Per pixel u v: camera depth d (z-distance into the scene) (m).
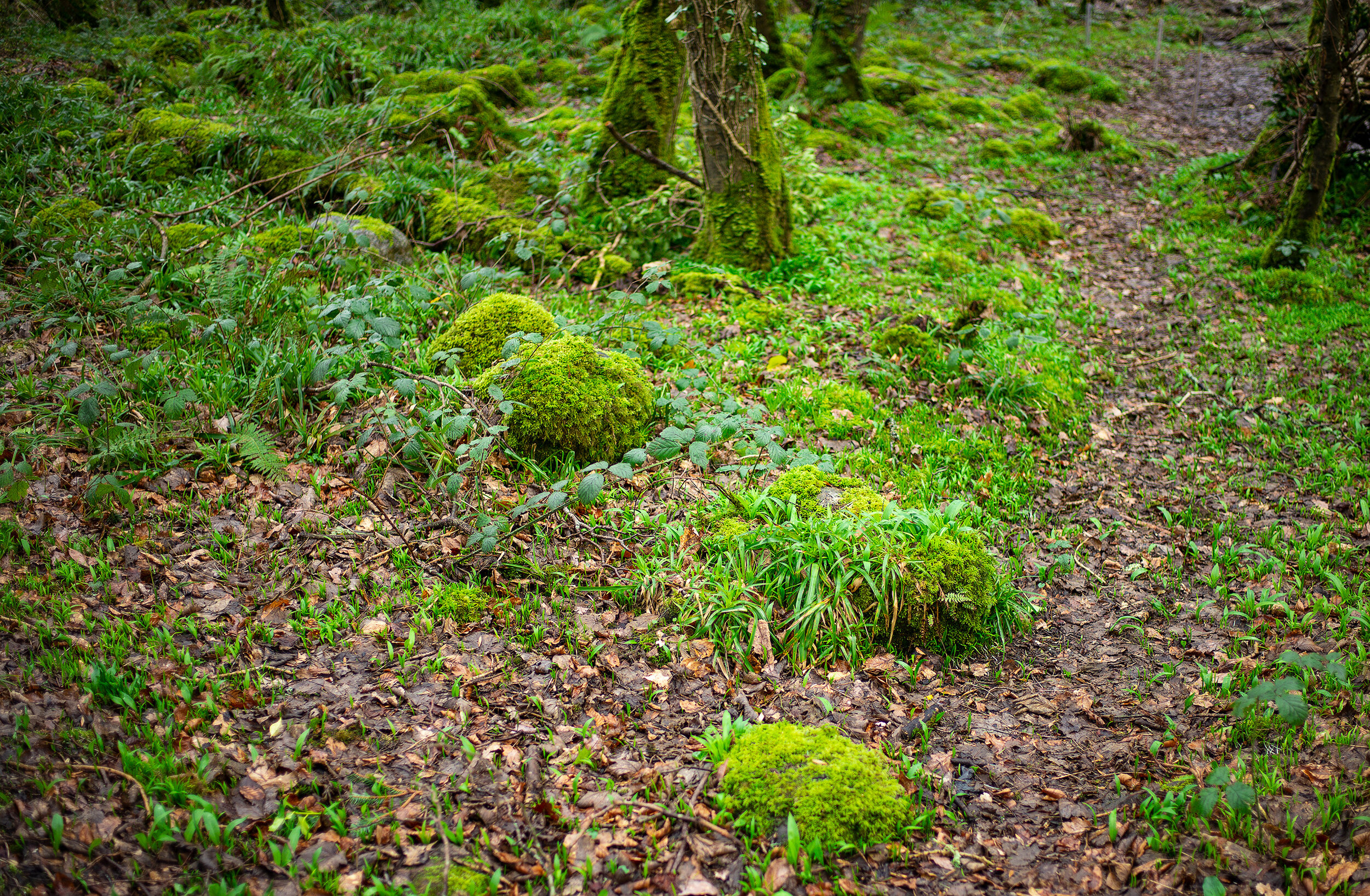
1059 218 9.83
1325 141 7.88
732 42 7.03
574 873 2.82
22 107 7.84
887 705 3.66
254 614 3.72
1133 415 6.20
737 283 7.14
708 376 5.83
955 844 3.04
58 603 3.50
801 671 3.77
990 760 3.43
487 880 2.77
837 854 2.89
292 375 4.76
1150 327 7.50
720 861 2.87
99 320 5.30
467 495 4.46
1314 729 3.45
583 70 12.38
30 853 2.59
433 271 6.55
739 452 5.00
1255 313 7.60
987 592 4.10
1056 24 19.92
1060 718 3.67
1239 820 3.03
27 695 3.10
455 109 9.06
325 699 3.39
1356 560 4.54
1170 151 12.07
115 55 10.12
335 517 4.25
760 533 4.14
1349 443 5.66
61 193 6.78
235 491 4.29
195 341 5.20
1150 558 4.75
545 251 7.06
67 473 4.18
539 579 4.10
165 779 2.90
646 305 6.42
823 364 6.23
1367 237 8.66
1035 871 2.95
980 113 13.14
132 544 3.88
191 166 7.69
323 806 2.98
